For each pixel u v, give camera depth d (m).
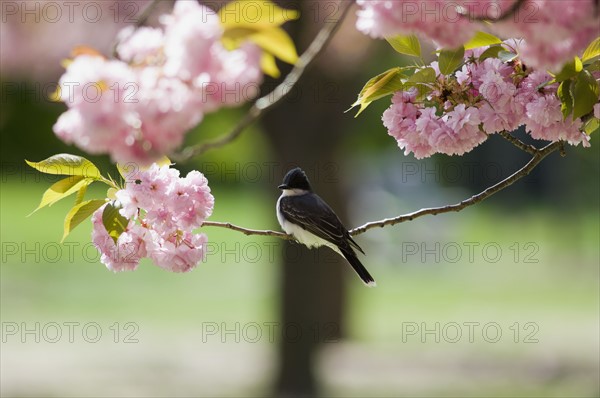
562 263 33.56
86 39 13.06
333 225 8.11
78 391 16.67
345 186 17.81
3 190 37.47
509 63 4.81
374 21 4.06
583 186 38.62
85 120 4.38
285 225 8.38
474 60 4.89
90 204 4.89
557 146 5.23
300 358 17.16
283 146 16.44
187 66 4.70
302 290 17.12
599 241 38.56
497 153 37.69
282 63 14.53
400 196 39.78
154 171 4.81
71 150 27.55
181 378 17.98
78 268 30.00
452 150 4.85
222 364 19.47
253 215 35.91
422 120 4.82
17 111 34.22
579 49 3.95
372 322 23.50
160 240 4.91
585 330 22.47
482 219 42.84
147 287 28.23
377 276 31.92
